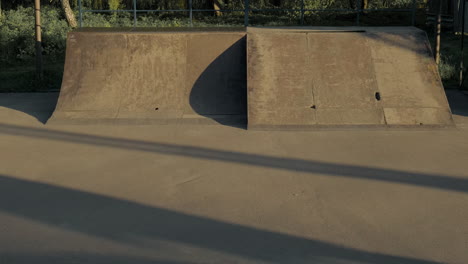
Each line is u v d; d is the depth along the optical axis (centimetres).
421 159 721
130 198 579
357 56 986
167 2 2673
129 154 749
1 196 585
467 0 1841
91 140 827
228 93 986
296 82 947
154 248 454
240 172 669
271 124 890
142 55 1019
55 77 1445
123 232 489
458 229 495
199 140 824
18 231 491
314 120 895
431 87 949
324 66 971
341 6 2516
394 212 537
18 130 895
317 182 630
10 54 1872
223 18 2503
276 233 486
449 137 841
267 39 1008
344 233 486
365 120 897
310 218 522
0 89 1316
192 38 1035
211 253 445
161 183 629
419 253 446
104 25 2198
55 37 1958
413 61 984
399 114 905
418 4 2675
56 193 595
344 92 935
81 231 491
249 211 541
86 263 427
